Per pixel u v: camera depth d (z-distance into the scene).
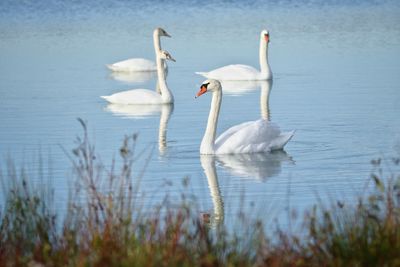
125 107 25.48
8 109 24.69
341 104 24.61
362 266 9.91
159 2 58.25
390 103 24.50
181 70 33.03
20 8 55.31
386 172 16.97
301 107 24.48
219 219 13.71
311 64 33.31
